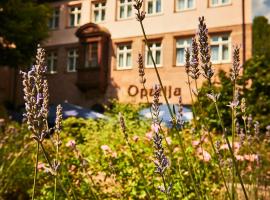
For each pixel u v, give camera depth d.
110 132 8.16
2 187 5.66
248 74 14.30
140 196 4.99
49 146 6.10
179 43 24.08
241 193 3.50
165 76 23.75
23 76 1.80
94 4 27.30
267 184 3.85
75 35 27.11
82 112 20.02
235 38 22.33
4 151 6.00
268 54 14.85
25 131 6.98
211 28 22.95
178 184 4.25
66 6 28.53
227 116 10.83
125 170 5.34
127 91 24.86
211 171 4.59
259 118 12.02
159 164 2.04
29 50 23.98
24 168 6.02
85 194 5.22
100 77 25.48
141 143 6.01
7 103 28.94
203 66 1.99
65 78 27.83
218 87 13.12
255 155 3.75
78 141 7.98
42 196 5.44
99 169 5.53
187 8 23.97
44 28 24.61
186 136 5.36
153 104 2.44
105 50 26.03
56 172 1.99
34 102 1.78
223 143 5.12
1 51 23.59
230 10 22.62
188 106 22.64
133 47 25.20
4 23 23.14
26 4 24.28
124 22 25.77
